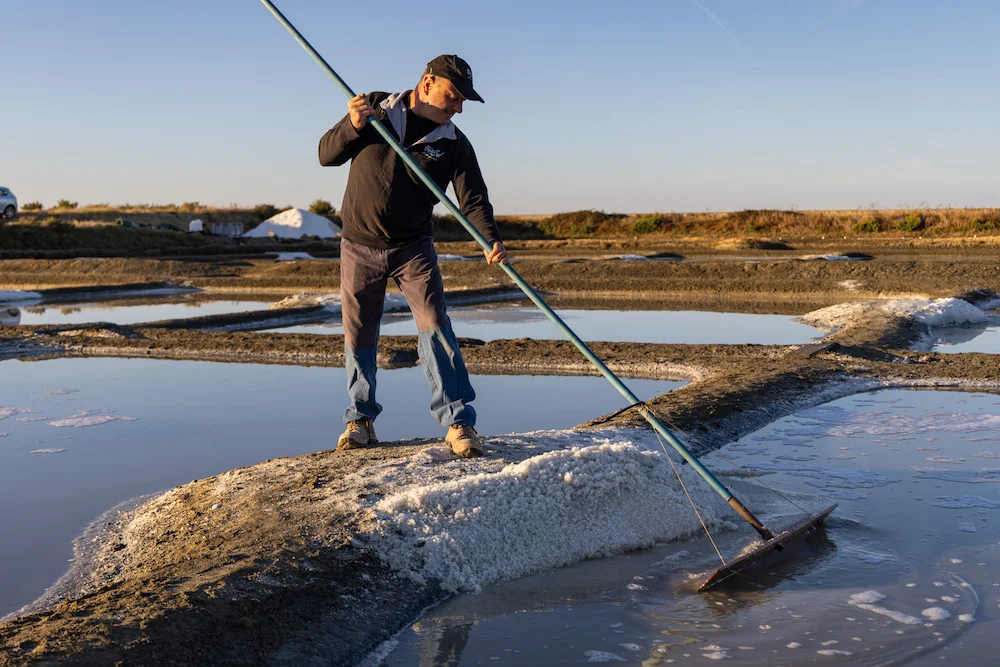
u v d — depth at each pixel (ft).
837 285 60.39
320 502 12.96
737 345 32.22
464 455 14.76
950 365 27.09
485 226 14.38
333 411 23.29
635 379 27.91
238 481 14.62
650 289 64.80
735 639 10.07
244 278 78.89
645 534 13.15
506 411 22.68
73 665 8.21
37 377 29.60
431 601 11.21
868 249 98.32
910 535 13.28
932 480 15.98
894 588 11.41
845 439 19.04
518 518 12.55
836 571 12.00
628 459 13.98
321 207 208.03
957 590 11.30
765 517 13.97
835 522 13.85
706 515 13.79
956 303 42.70
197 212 189.37
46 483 16.79
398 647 10.07
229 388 27.04
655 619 10.68
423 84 13.98
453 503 12.48
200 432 20.98
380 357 31.24
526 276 73.56
